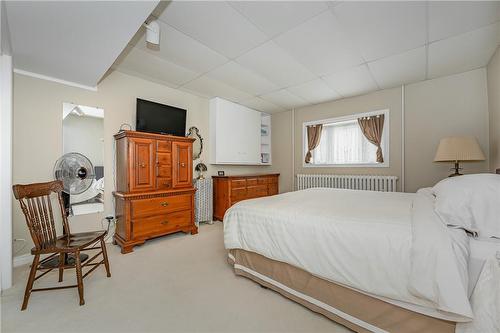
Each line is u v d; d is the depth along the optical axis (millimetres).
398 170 3379
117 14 1493
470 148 2340
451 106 2926
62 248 1562
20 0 1320
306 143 4523
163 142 2912
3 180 1763
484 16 1771
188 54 2426
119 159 2766
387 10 1722
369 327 1208
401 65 2664
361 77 3025
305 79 3090
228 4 1666
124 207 2547
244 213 1860
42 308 1496
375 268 1127
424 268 975
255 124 4664
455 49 2299
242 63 2629
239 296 1644
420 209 1347
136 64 2680
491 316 880
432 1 1618
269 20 1852
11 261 1775
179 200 3035
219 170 4258
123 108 2961
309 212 1549
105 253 1932
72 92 2564
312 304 1438
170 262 2230
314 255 1358
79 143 2604
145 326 1326
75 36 1719
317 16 1798
